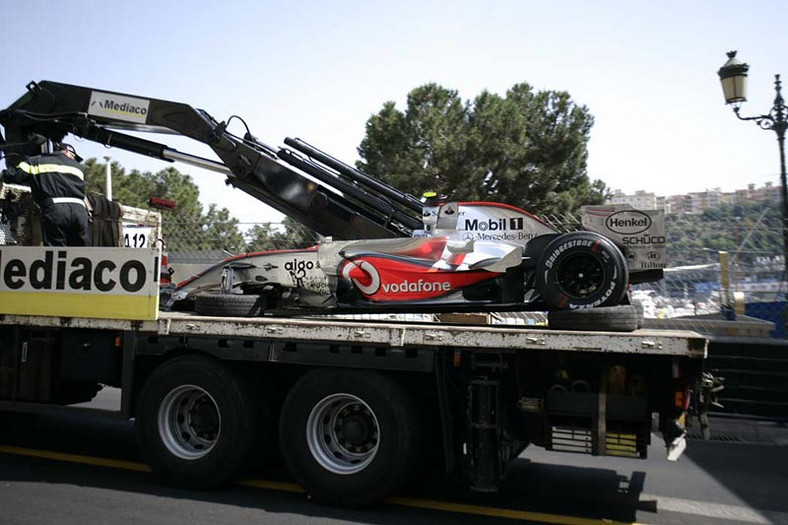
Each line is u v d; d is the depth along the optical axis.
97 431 7.04
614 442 4.48
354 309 6.19
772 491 5.43
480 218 5.89
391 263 5.90
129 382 5.39
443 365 4.73
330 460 4.87
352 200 7.03
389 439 4.64
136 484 5.23
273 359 5.00
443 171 20.28
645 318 9.22
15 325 5.84
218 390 5.07
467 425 4.74
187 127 7.05
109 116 7.15
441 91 21.64
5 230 6.88
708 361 8.21
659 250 5.56
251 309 6.00
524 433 4.86
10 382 5.85
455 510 4.79
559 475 5.82
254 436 5.12
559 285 5.30
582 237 5.28
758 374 8.00
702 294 9.59
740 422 7.90
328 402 4.89
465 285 5.70
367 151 21.78
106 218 7.41
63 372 5.69
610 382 4.54
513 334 4.50
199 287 6.97
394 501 4.96
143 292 5.34
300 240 10.24
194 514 4.55
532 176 20.95
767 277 9.34
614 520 4.67
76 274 5.57
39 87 7.27
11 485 5.15
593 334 4.34
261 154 6.97
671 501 5.14
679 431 4.34
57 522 4.34
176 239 10.92
